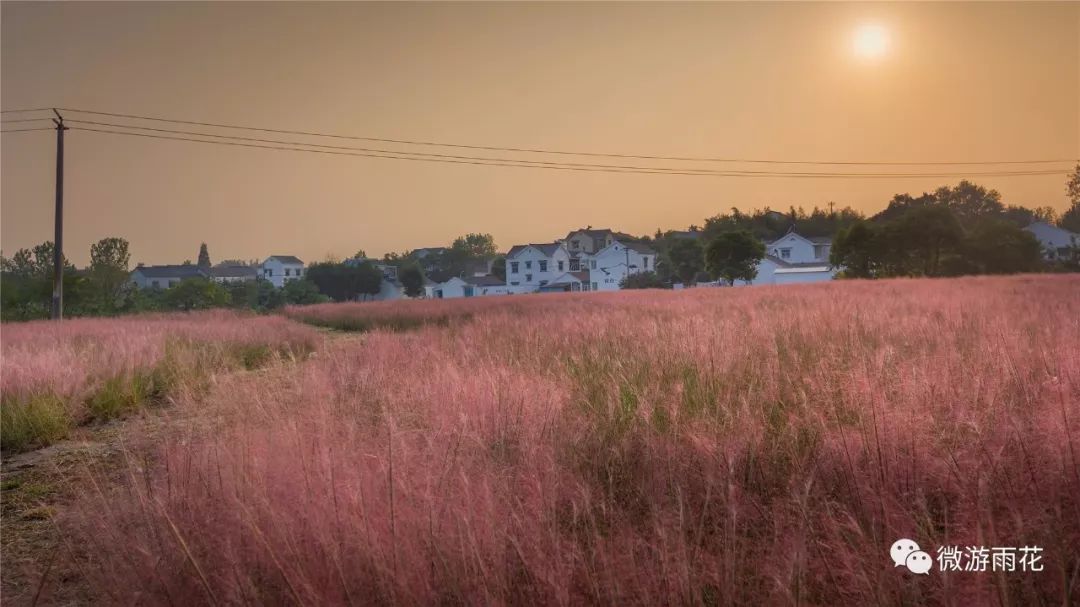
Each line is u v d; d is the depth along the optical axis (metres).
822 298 15.80
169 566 2.66
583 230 95.25
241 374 7.74
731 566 2.33
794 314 10.23
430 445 3.52
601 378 5.77
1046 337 5.98
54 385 7.60
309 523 2.67
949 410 3.58
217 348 11.52
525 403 4.50
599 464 3.70
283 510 2.75
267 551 2.57
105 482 4.19
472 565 2.38
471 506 2.67
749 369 5.50
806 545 2.43
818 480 3.02
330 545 2.49
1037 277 30.61
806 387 4.71
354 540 2.53
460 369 6.43
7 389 7.44
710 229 100.50
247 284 62.53
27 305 30.39
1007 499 2.60
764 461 3.47
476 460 3.37
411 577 2.36
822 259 81.12
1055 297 13.08
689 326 8.52
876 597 2.17
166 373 9.45
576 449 3.83
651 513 2.84
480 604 2.27
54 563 3.27
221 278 100.31
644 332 8.98
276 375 6.99
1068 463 2.70
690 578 2.28
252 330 16.44
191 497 3.09
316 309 34.47
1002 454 2.94
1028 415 3.35
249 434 3.85
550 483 2.97
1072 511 2.50
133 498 3.18
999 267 45.59
